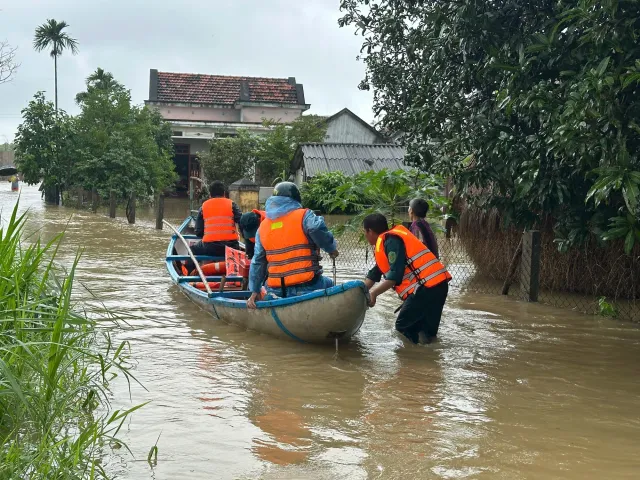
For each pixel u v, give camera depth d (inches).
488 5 302.2
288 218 256.2
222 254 367.2
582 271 355.6
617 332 278.8
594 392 198.4
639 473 140.8
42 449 135.2
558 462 146.4
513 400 190.4
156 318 292.2
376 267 263.3
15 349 159.0
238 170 1309.1
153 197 1298.0
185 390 194.9
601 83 225.1
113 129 1235.2
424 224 277.6
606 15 240.5
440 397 192.5
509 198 339.6
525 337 269.0
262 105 1566.2
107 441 153.9
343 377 211.9
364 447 154.2
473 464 144.7
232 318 278.8
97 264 451.2
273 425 168.1
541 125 290.4
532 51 271.0
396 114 485.4
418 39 367.9
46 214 946.7
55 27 1686.8
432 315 257.9
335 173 1020.5
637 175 219.0
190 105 1588.3
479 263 422.0
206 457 147.3
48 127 1231.5
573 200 312.0
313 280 257.9
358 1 456.8
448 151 351.3
